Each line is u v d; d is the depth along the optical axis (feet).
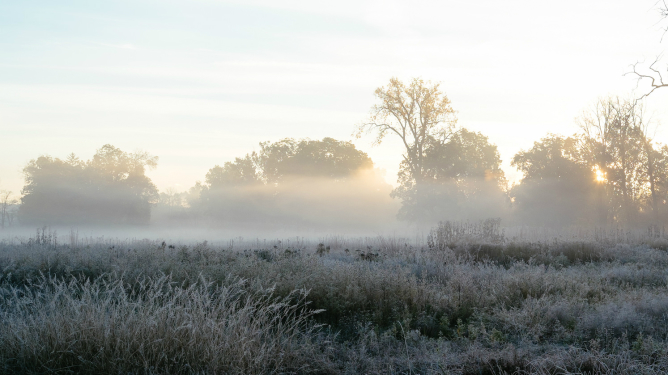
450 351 18.49
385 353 18.39
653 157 141.79
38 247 49.26
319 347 18.11
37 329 16.39
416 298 24.95
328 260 40.32
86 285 19.70
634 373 15.71
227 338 15.74
